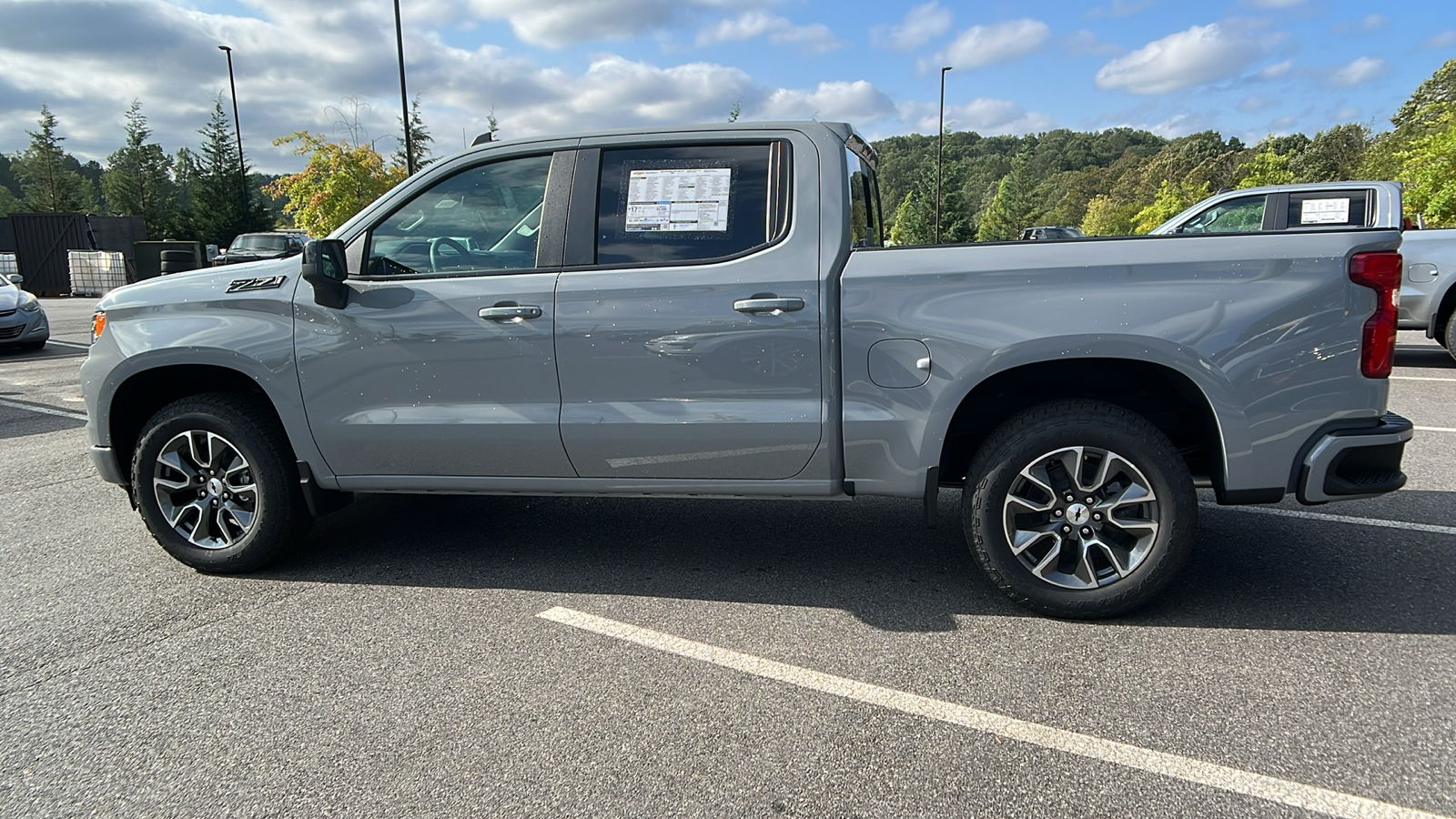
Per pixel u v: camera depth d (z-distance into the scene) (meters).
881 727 2.47
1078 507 3.07
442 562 3.91
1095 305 2.92
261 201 45.50
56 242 28.77
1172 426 3.35
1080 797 2.13
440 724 2.52
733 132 3.32
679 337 3.22
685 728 2.48
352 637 3.14
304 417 3.59
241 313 3.60
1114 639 2.99
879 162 4.16
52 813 2.16
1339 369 2.85
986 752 2.33
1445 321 8.50
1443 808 2.06
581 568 3.81
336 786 2.24
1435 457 5.29
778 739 2.41
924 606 3.32
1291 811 2.06
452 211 3.51
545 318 3.31
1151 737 2.38
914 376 3.08
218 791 2.23
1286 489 2.93
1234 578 3.50
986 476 3.10
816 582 3.59
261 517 3.70
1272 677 2.70
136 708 2.66
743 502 4.84
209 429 3.68
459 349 3.40
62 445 6.70
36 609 3.46
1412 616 3.10
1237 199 8.49
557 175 3.42
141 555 4.10
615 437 3.32
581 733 2.46
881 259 3.12
